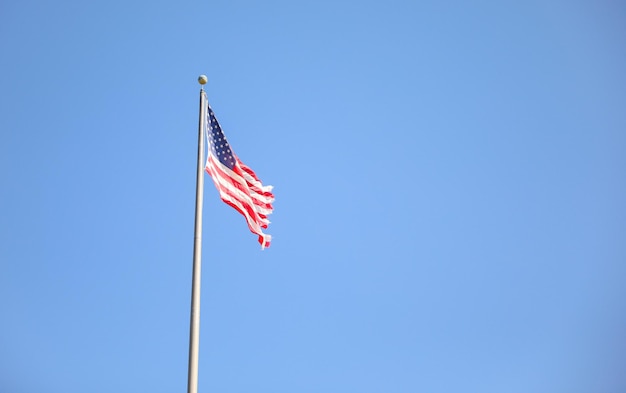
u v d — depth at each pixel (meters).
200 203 23.11
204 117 24.67
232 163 26.00
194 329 20.92
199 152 23.94
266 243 26.30
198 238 22.45
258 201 27.02
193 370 20.38
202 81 25.17
